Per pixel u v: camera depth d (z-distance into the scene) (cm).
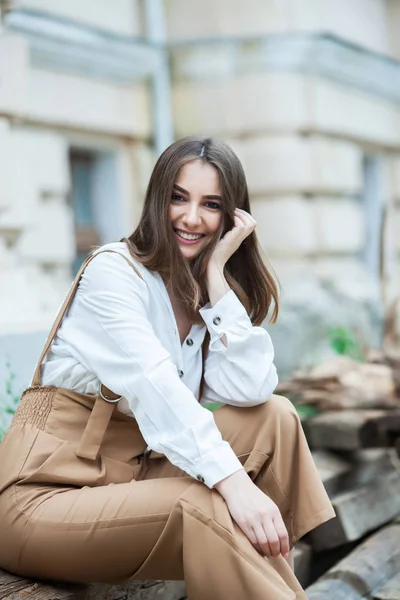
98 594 181
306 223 612
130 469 180
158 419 164
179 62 595
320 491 174
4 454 175
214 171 181
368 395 333
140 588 196
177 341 183
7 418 242
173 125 603
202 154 181
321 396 338
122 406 179
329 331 527
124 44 535
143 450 186
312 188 615
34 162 486
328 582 231
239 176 186
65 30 484
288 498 176
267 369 179
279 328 503
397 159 769
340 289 606
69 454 172
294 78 598
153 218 179
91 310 174
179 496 160
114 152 566
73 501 166
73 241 543
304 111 606
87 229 563
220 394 182
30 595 165
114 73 547
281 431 176
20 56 339
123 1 568
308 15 603
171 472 185
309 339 513
